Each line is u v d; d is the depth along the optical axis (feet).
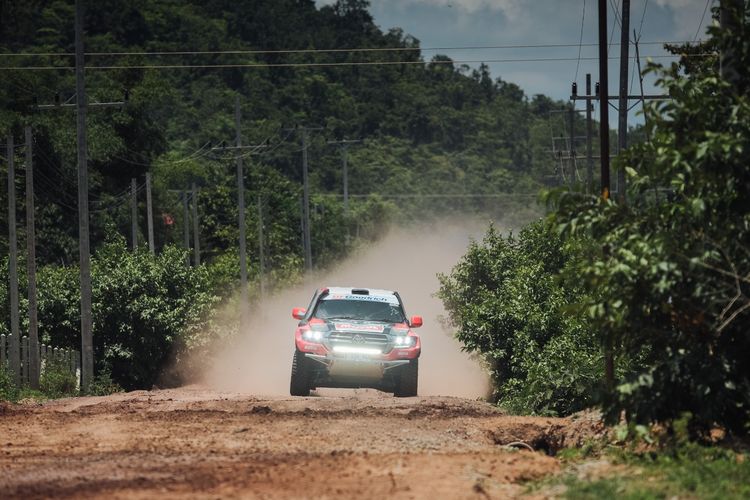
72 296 345.31
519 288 266.77
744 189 118.93
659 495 94.22
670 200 129.08
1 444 139.54
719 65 139.54
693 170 118.52
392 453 126.11
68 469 114.93
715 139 113.80
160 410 183.62
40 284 350.84
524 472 111.86
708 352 121.90
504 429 155.12
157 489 100.42
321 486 101.19
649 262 117.19
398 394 218.38
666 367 119.75
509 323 261.85
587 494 95.76
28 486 103.55
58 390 295.48
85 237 307.37
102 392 299.17
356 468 112.37
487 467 113.91
